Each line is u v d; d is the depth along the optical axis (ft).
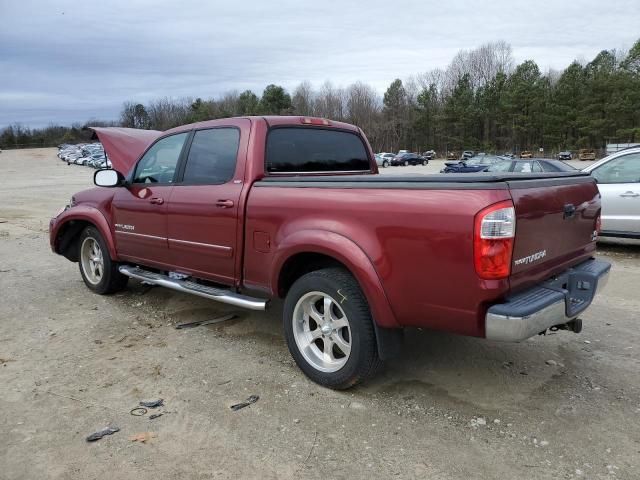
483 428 10.22
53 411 10.96
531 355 13.69
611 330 15.43
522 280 9.81
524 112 234.38
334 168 15.67
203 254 14.49
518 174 10.34
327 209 11.28
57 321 16.70
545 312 9.62
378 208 10.39
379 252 10.36
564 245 11.20
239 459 9.29
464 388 11.89
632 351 13.85
